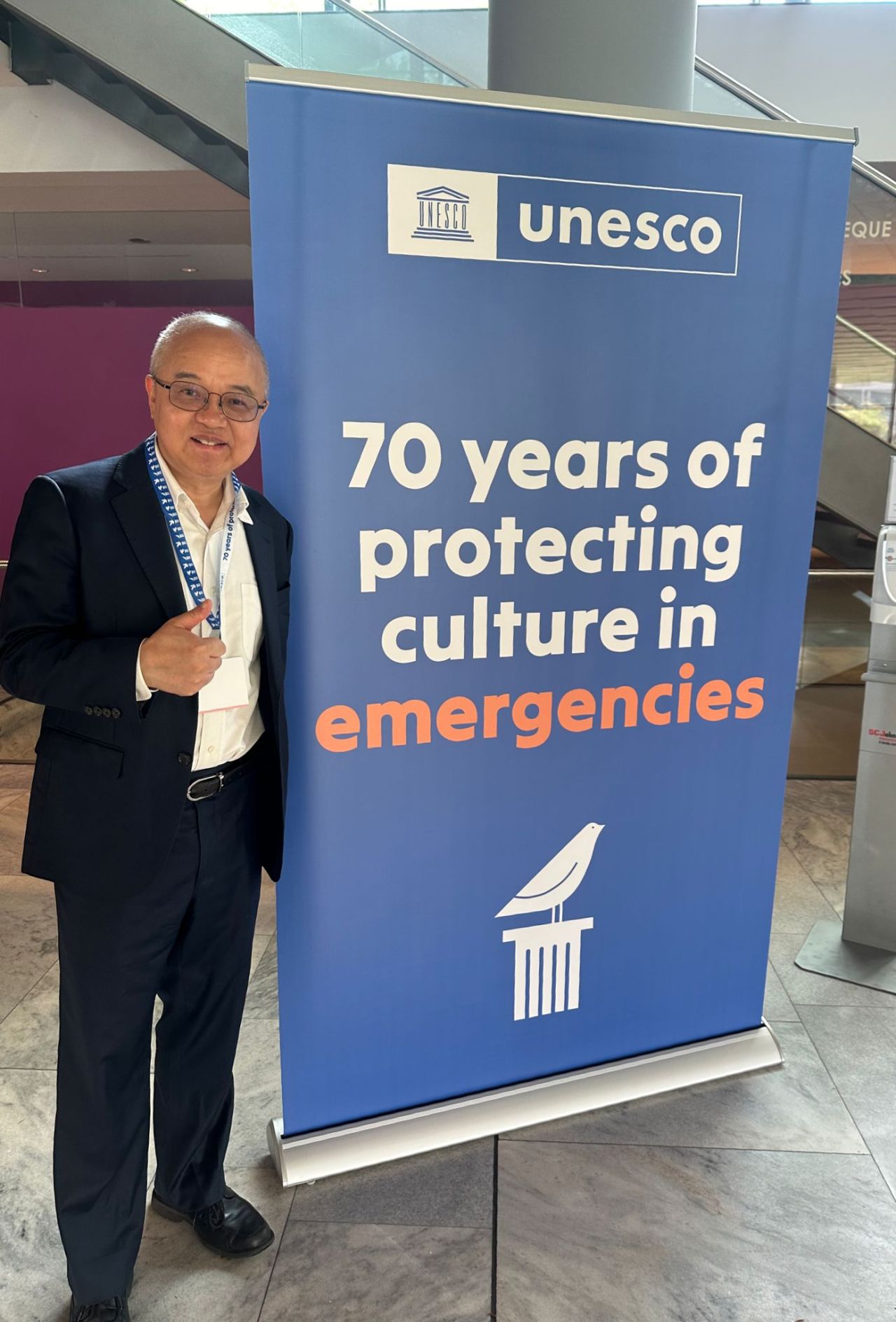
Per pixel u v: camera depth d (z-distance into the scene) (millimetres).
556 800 2033
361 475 1728
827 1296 1700
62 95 4531
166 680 1331
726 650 2098
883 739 2785
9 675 1384
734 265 1885
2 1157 2035
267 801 1676
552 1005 2158
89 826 1451
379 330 1678
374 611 1796
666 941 2229
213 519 1521
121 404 4703
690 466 1960
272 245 1589
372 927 1956
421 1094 2100
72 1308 1653
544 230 1733
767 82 6777
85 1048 1551
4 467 4734
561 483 1867
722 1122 2160
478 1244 1812
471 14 4039
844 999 2648
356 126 1582
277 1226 1858
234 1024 1732
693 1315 1659
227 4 3900
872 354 4418
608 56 2344
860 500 4438
